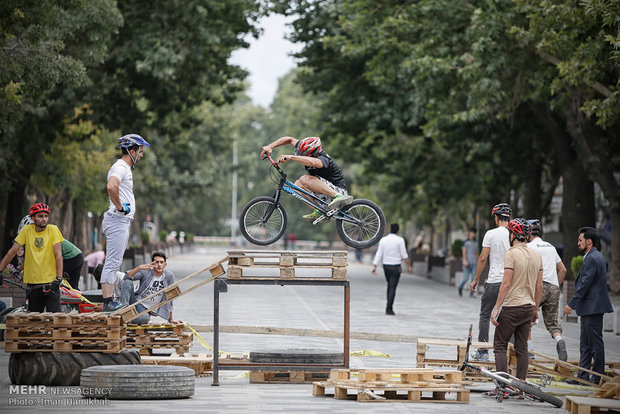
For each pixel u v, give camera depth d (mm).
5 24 53781
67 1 55312
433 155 136000
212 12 95875
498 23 73125
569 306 35594
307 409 28422
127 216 35938
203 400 29984
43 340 32375
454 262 113125
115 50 94125
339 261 34312
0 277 46562
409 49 84750
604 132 92938
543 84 77312
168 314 40469
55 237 37312
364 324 58156
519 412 28922
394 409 28875
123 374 29578
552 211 153000
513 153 110438
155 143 149625
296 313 65562
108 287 35812
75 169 110188
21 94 63156
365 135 123688
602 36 59938
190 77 101062
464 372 33469
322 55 115562
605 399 29188
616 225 90938
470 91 83125
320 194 37812
